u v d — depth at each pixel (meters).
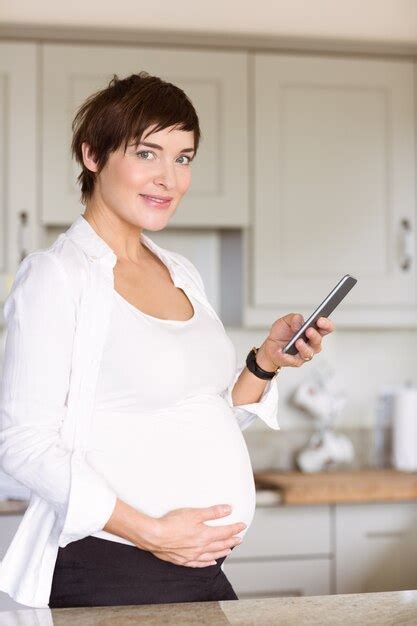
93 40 3.62
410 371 4.22
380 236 3.80
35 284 1.59
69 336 1.59
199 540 1.57
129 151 1.69
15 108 3.58
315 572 3.43
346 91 3.79
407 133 3.83
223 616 1.37
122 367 1.62
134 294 1.73
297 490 3.38
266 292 3.72
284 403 4.11
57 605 1.61
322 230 3.76
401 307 3.82
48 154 3.59
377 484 3.44
